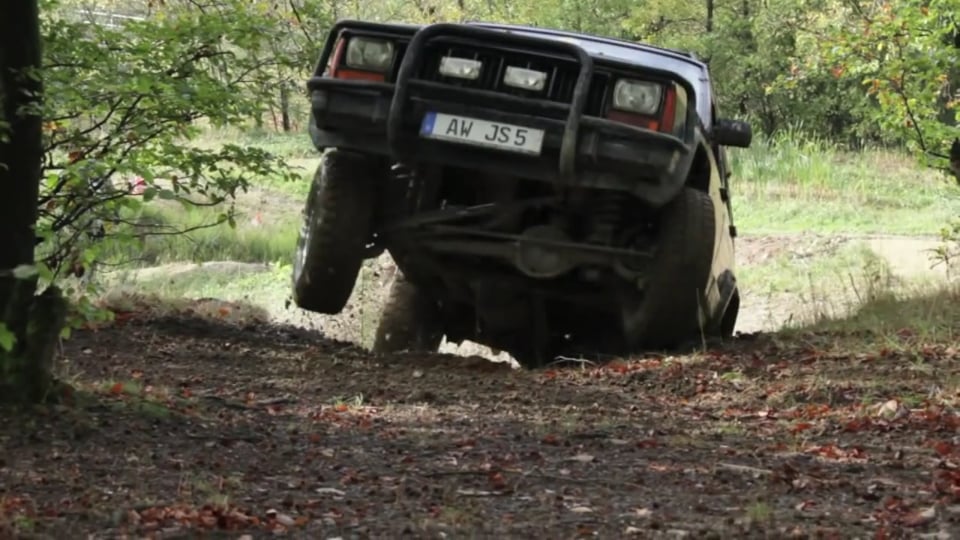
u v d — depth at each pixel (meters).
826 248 26.59
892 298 13.95
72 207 9.77
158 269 24.84
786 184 35.56
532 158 10.24
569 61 10.26
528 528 5.90
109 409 7.95
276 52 10.75
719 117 12.28
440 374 10.53
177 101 9.72
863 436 8.25
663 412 9.16
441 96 10.17
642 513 6.22
